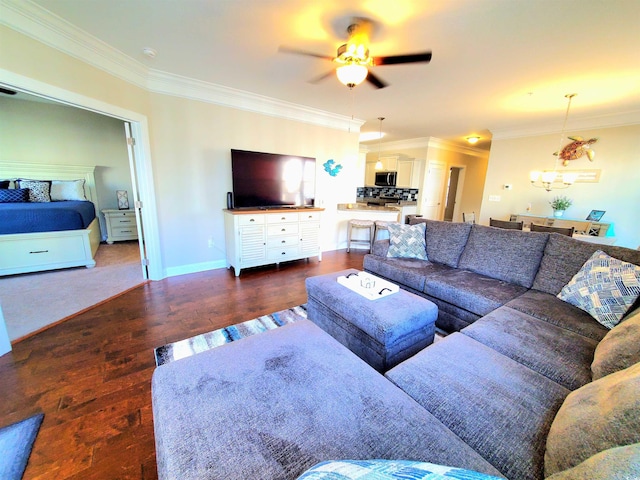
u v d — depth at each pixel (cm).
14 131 432
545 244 232
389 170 749
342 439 84
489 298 210
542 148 493
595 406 75
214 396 100
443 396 108
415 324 175
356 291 205
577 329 160
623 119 403
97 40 226
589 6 172
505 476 80
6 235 319
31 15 184
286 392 103
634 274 161
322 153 470
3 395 157
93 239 425
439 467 52
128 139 295
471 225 290
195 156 347
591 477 46
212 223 377
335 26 205
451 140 679
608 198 430
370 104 392
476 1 172
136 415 147
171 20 200
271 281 346
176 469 74
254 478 72
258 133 392
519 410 102
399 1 175
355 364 122
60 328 226
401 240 314
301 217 404
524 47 225
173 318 248
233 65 275
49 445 128
